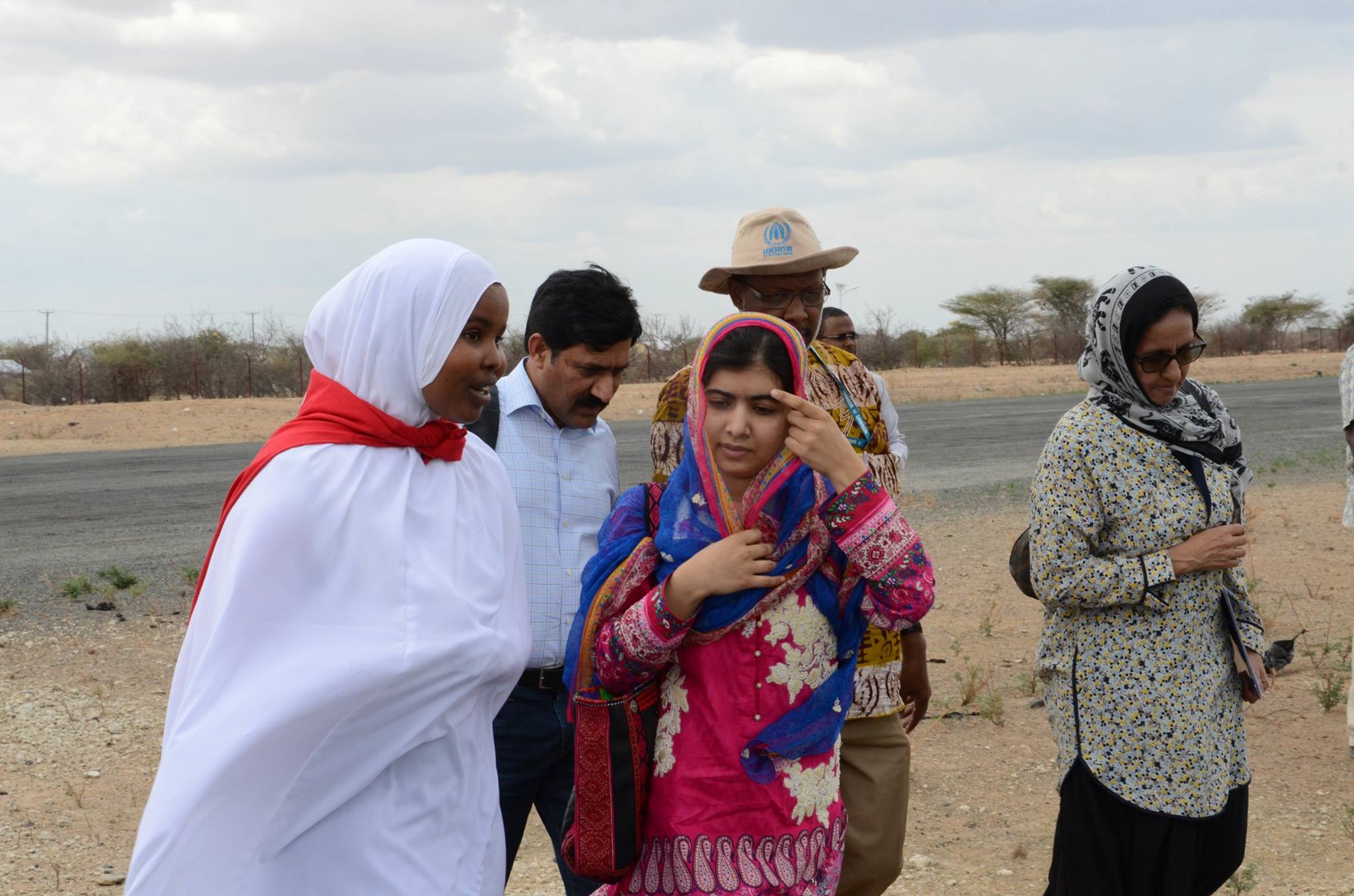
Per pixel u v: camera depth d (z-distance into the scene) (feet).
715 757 8.51
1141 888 11.33
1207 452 11.51
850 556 8.40
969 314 236.22
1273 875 15.02
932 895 14.76
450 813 8.29
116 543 40.04
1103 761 11.41
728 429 8.26
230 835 7.39
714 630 8.45
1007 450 64.18
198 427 90.07
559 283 11.17
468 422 8.69
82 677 24.91
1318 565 32.32
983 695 22.49
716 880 8.50
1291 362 172.86
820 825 8.71
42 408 101.96
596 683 8.57
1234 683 11.78
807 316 12.16
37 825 17.51
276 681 7.48
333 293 8.52
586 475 11.43
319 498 7.83
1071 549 11.34
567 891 11.34
